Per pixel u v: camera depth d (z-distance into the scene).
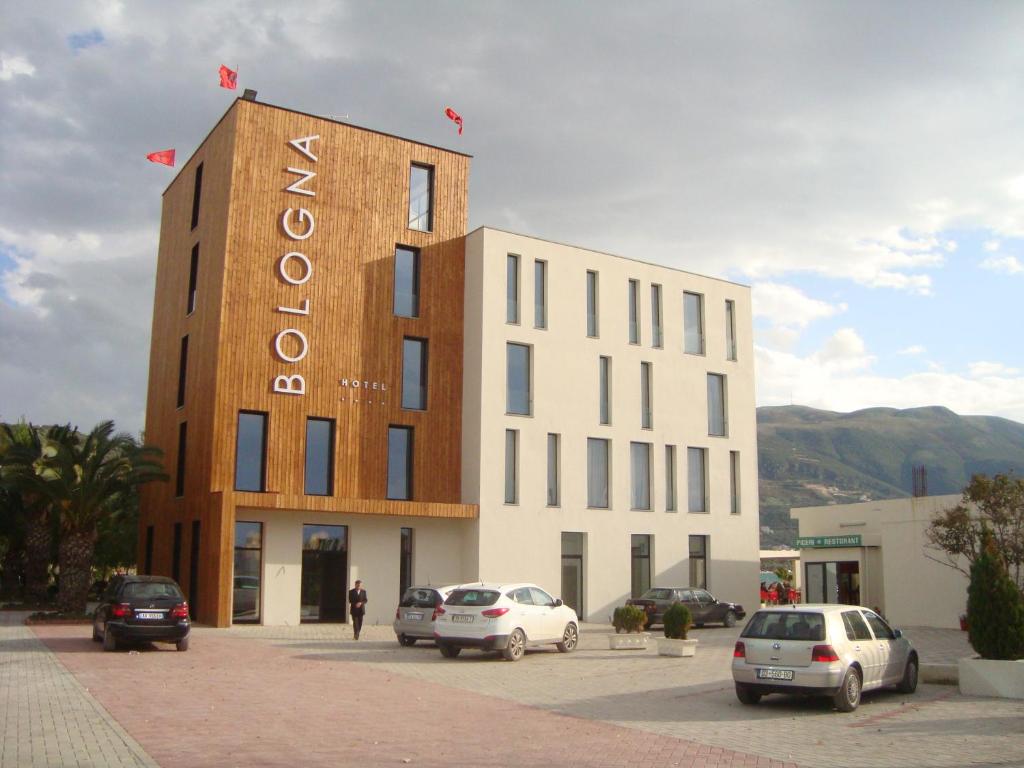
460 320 34.66
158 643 22.25
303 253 31.56
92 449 30.66
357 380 31.98
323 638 25.20
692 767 9.43
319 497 29.34
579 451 35.66
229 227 30.39
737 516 39.78
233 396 29.66
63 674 16.25
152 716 11.88
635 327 38.44
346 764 9.23
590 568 35.22
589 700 14.45
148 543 36.12
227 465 29.25
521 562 33.41
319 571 30.56
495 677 17.31
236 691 14.45
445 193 35.12
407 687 15.48
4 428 39.31
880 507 39.28
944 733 11.72
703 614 33.25
